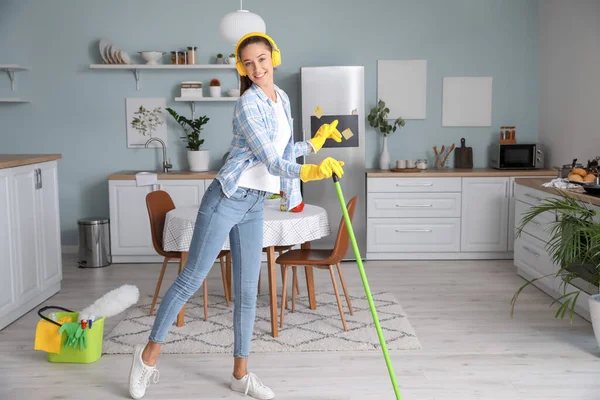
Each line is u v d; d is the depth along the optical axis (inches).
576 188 163.8
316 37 235.9
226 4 233.3
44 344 126.7
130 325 150.6
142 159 238.7
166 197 165.9
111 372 123.1
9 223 150.5
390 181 220.8
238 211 107.0
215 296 177.0
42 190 171.0
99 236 216.5
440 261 222.7
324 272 206.8
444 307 165.8
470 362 127.0
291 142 110.6
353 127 217.8
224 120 238.2
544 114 235.5
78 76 235.1
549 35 229.0
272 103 105.3
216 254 108.6
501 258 225.5
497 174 220.4
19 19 232.8
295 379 119.7
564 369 123.1
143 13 233.6
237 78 236.1
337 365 126.5
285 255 149.0
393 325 149.5
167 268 214.5
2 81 234.2
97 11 233.1
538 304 167.8
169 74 235.8
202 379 120.1
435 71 239.0
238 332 113.3
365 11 235.8
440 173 220.5
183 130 238.1
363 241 223.3
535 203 180.5
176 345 137.2
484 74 239.8
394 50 237.6
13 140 237.0
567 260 136.6
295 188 113.0
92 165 238.7
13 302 152.6
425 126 241.1
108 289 186.4
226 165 105.3
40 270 169.2
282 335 143.3
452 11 237.1
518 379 118.5
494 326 149.6
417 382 117.6
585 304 151.9
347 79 215.8
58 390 114.7
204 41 234.8
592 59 197.0
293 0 234.2
